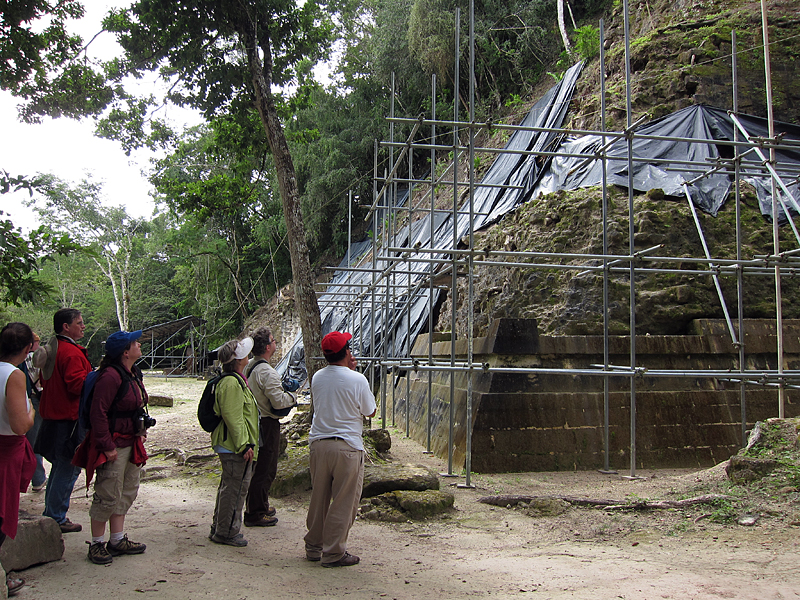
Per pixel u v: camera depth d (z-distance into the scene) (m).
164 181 13.99
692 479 5.88
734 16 13.12
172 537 4.37
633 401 6.66
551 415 7.31
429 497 5.15
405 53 25.83
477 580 3.45
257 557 3.91
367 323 15.80
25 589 3.22
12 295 5.26
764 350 8.04
